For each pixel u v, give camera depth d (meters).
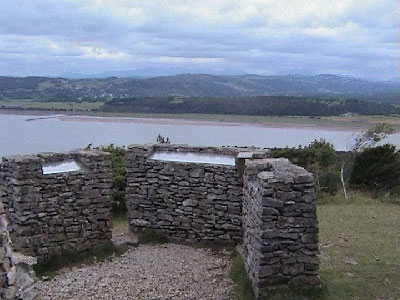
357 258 9.80
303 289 7.70
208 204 11.07
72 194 10.36
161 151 11.82
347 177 20.19
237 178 10.64
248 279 8.42
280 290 7.66
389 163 19.56
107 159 10.88
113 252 10.77
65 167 10.39
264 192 7.61
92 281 9.02
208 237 11.12
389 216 13.74
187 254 10.58
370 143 22.53
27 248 9.66
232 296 8.25
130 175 11.84
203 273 9.36
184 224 11.38
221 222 10.96
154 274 9.35
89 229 10.66
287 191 7.62
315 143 22.03
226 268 9.63
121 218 14.55
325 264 9.42
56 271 9.69
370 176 19.50
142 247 11.20
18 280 5.52
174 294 8.38
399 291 8.04
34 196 9.77
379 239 11.22
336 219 13.43
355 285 8.27
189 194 11.27
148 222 11.78
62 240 10.22
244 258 9.40
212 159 11.18
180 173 11.32
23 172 9.63
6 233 5.16
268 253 7.63
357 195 17.55
